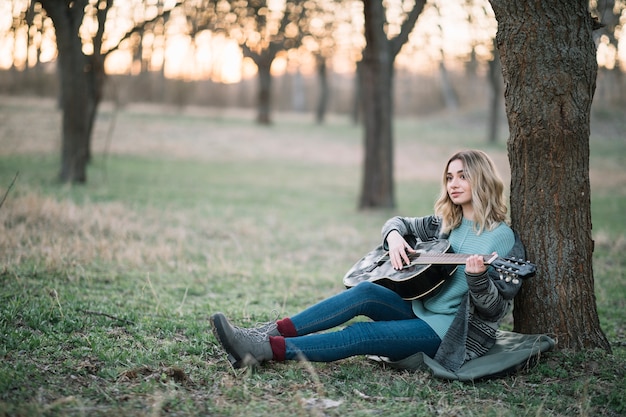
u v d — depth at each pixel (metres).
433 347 3.58
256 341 3.49
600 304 5.77
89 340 3.86
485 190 3.67
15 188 10.52
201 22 12.86
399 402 3.22
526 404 3.22
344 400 3.22
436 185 19.58
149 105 37.94
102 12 12.31
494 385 3.47
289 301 5.59
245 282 6.31
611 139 29.86
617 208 14.41
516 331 4.02
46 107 28.33
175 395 3.12
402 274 3.65
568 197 3.81
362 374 3.63
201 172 18.39
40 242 6.96
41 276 5.53
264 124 32.25
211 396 3.19
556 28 3.74
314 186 18.14
